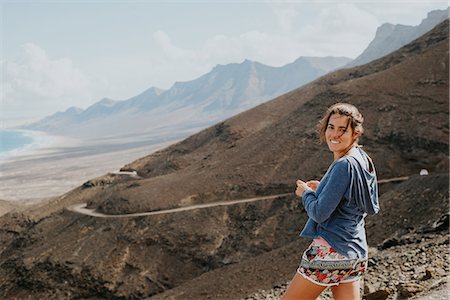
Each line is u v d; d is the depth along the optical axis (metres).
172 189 84.12
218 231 70.00
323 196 5.71
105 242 72.25
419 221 40.28
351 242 5.81
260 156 88.00
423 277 13.34
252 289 40.81
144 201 81.12
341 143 5.92
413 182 46.75
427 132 74.88
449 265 14.24
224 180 83.88
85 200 104.69
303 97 132.75
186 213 74.06
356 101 89.62
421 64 94.50
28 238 86.06
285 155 85.75
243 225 70.56
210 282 46.84
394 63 122.06
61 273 69.12
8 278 74.12
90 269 68.00
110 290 65.44
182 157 118.25
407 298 11.99
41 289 69.31
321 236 5.90
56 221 87.44
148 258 68.38
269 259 45.47
